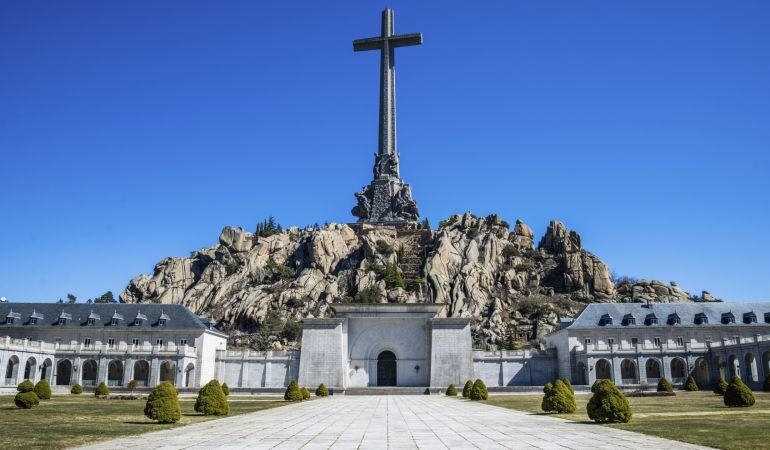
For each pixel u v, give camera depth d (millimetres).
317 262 186500
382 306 108938
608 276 180875
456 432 35062
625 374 112750
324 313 163750
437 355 103875
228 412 50719
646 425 36781
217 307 177250
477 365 113500
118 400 73812
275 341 152500
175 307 117500
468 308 166500
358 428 37875
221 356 113688
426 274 177375
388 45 195375
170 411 40875
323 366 103875
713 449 26266
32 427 37125
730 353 102188
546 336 127062
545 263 194250
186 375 109250
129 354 107500
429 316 108625
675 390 97688
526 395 88688
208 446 28641
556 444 28641
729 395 53656
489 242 193250
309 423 41531
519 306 168500
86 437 31891
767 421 38719
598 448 26953
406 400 77188
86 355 108500
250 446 28750
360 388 98938
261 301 169500
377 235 195000
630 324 114188
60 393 93438
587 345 108062
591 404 40156
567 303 172375
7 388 93125
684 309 118062
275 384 110625
